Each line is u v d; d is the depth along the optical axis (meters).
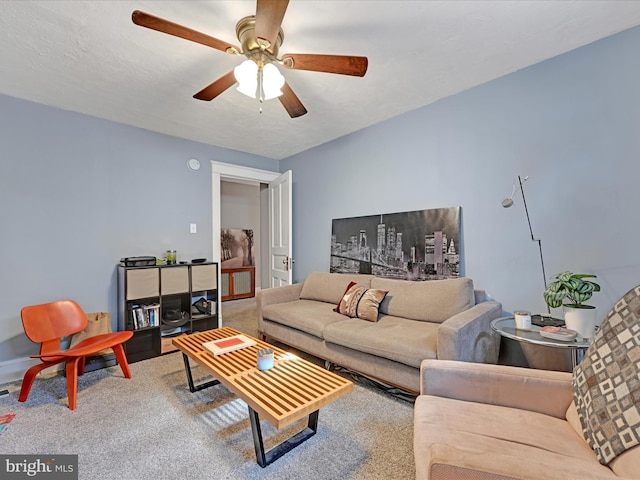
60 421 1.81
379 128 3.16
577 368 1.14
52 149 2.68
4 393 2.17
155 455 1.52
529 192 2.22
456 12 1.62
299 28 1.73
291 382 1.54
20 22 1.64
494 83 2.36
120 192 3.06
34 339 2.21
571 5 1.59
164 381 2.35
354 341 2.17
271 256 4.34
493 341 2.13
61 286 2.72
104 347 2.14
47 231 2.65
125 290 2.78
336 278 3.26
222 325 3.91
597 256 1.95
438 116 2.70
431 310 2.38
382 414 1.89
